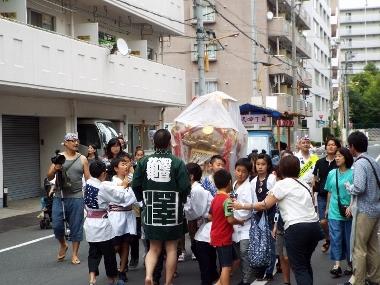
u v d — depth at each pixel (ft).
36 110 62.18
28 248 36.60
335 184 27.43
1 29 48.73
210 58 129.59
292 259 21.59
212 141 33.83
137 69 74.54
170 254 23.84
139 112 88.53
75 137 31.60
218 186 23.40
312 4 205.77
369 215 23.34
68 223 32.12
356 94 295.69
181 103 89.35
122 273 27.04
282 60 128.47
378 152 161.27
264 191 26.63
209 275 24.30
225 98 35.81
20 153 63.21
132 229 27.09
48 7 63.82
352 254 23.88
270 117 71.26
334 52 278.46
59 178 31.32
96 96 65.72
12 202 59.98
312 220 21.57
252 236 23.79
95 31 68.69
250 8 127.54
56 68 56.90
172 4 88.22
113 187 25.39
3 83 49.16
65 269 30.37
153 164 23.40
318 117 216.74
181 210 23.59
